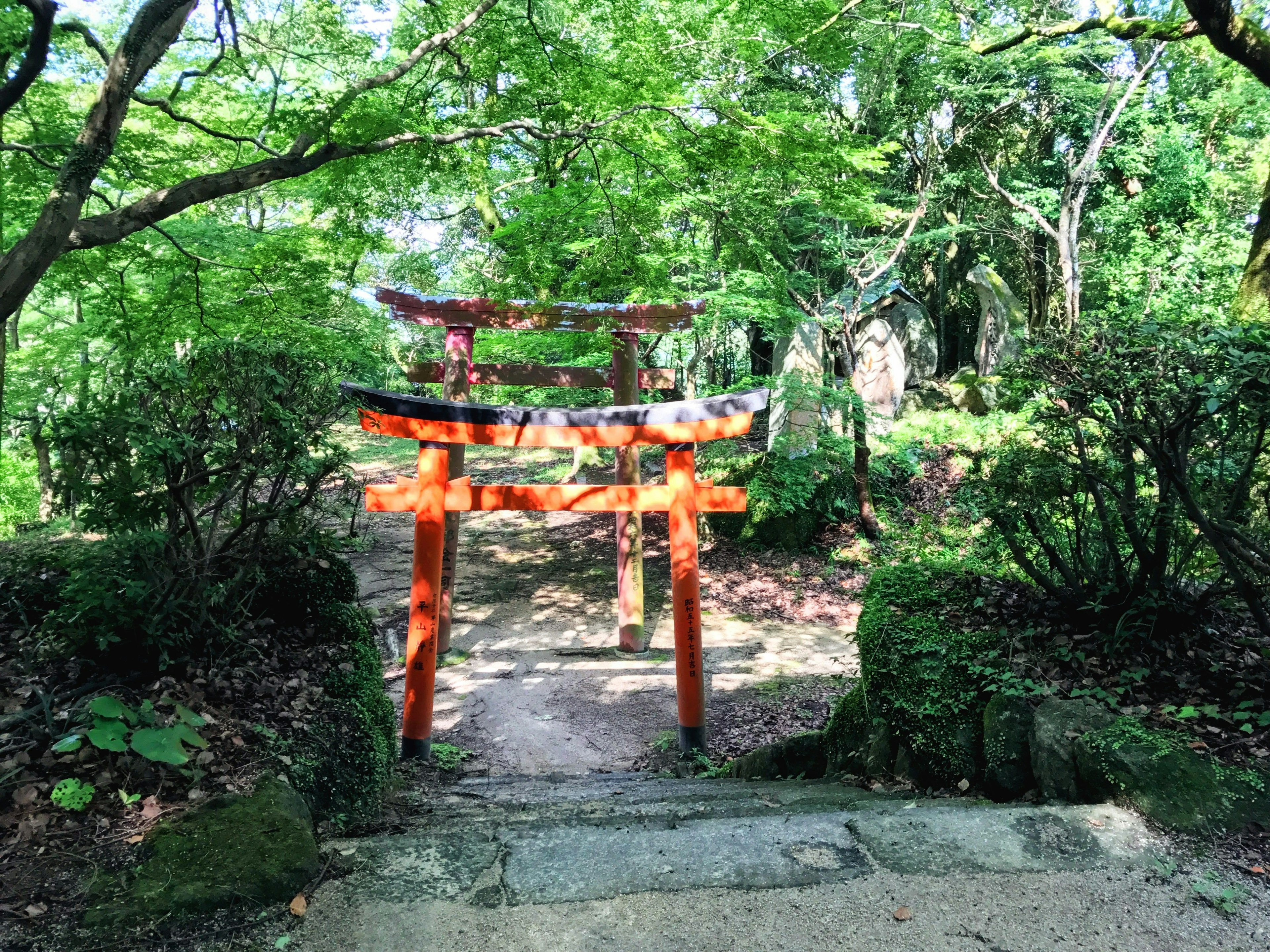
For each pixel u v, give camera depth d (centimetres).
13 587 389
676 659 693
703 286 1207
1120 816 287
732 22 750
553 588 1275
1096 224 1820
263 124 516
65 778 277
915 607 466
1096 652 378
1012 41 816
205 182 412
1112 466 395
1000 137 1820
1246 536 339
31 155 478
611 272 639
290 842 263
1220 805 280
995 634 414
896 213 834
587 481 1717
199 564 364
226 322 647
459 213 1314
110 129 347
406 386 2069
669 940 227
